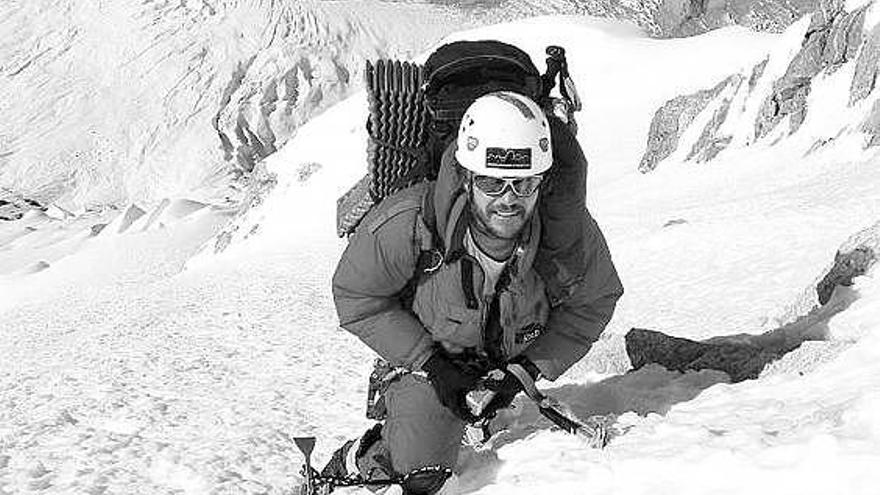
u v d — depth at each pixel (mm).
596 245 4277
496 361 4355
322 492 4488
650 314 17516
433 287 4164
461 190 3957
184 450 8352
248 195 82875
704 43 76000
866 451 3518
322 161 79750
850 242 6965
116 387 13773
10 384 14969
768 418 4363
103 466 8125
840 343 5215
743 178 34750
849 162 29984
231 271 46312
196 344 19281
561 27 87938
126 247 88500
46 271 87500
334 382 12508
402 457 4398
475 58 4184
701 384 5660
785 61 39656
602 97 73250
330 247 51750
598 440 4355
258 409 10422
